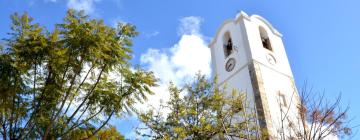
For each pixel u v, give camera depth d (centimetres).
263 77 2989
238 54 3319
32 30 1664
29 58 1630
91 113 1767
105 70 1762
